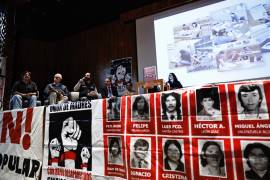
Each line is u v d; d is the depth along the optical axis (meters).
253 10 4.69
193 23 5.42
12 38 6.30
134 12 6.41
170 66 5.64
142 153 1.49
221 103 1.27
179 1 5.63
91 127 1.76
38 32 7.66
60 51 8.16
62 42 8.14
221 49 4.98
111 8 6.76
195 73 5.25
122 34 6.78
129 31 6.64
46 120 2.08
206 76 5.11
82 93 5.15
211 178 1.24
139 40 6.26
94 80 7.20
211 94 1.31
